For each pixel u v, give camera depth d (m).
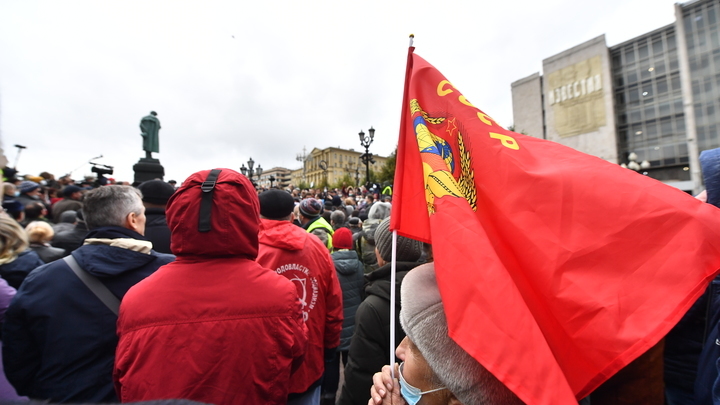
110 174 9.92
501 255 1.11
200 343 1.10
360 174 60.19
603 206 0.98
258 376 1.17
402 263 1.76
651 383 0.97
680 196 0.94
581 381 0.89
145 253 1.65
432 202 1.11
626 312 0.87
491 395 0.85
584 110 37.94
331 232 3.96
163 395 1.06
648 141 34.31
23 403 0.49
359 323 1.69
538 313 1.00
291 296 1.29
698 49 29.16
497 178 1.18
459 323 0.85
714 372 1.08
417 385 0.99
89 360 1.45
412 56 1.56
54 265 1.51
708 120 28.55
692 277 0.85
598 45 37.03
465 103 1.38
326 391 2.70
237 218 1.24
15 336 1.43
